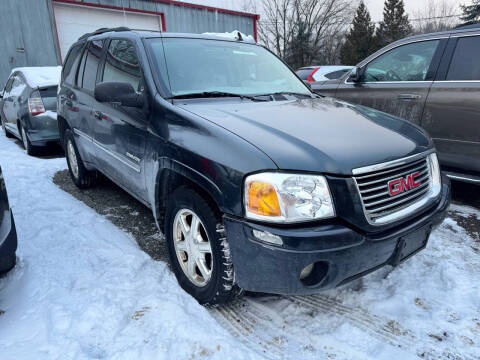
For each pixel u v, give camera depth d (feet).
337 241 5.70
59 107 14.66
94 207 12.50
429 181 7.42
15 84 22.75
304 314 7.23
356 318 7.09
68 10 37.52
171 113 7.66
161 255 9.32
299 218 5.73
